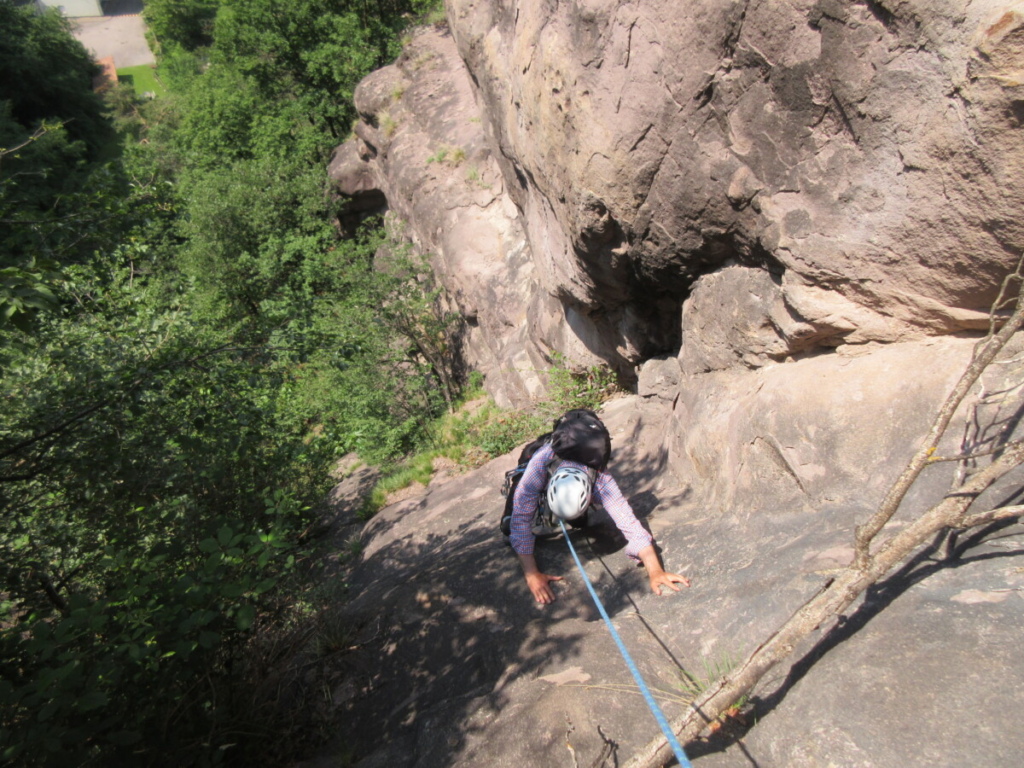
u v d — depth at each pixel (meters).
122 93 43.31
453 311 12.26
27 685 2.33
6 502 3.86
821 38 2.98
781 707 2.10
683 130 3.89
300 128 20.69
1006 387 2.69
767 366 3.90
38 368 4.23
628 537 3.22
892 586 2.28
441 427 10.74
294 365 5.15
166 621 2.75
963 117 2.47
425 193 12.56
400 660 3.47
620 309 6.01
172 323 4.65
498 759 2.49
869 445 2.97
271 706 3.23
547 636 3.14
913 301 3.02
